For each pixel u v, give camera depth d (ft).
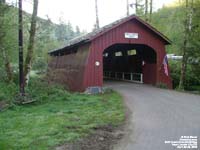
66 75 65.92
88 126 28.35
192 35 66.44
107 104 41.60
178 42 71.20
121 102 42.60
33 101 43.32
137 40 61.36
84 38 57.67
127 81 78.38
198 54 67.05
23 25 47.52
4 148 21.74
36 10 49.47
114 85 66.80
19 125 29.37
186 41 66.44
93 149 21.50
